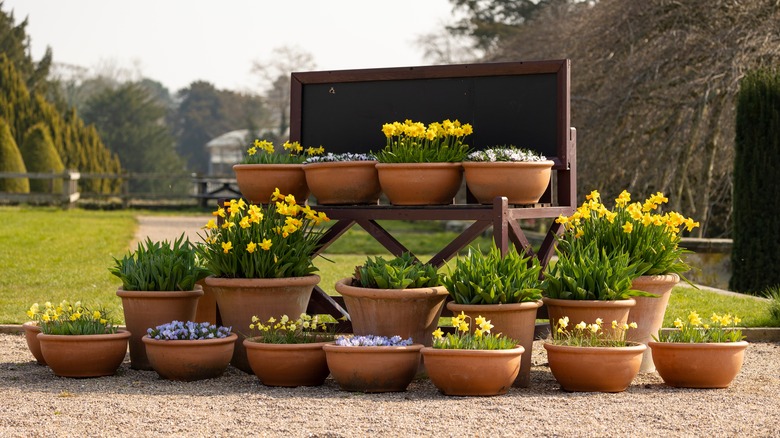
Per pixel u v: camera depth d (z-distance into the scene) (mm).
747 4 15203
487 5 38875
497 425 4016
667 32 15977
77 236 16109
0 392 4754
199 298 6023
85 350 5195
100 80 68875
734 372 4988
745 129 10250
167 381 5191
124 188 30641
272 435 3830
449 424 4031
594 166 16109
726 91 14477
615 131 15984
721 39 14977
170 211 28094
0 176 25297
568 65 5801
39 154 30625
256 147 6148
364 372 4801
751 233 10148
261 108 70500
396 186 5496
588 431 3910
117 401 4512
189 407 4391
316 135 6406
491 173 5359
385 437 3799
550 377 5410
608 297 5082
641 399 4645
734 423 4090
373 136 6266
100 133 55688
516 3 38500
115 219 21562
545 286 5176
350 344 4867
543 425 4016
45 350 5227
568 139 5895
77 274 10875
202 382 5172
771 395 4781
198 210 28578
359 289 5055
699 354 4926
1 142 28250
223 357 5242
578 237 5602
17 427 3969
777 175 10023
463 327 4695
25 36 45750
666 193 15781
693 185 16391
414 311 5094
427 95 6137
